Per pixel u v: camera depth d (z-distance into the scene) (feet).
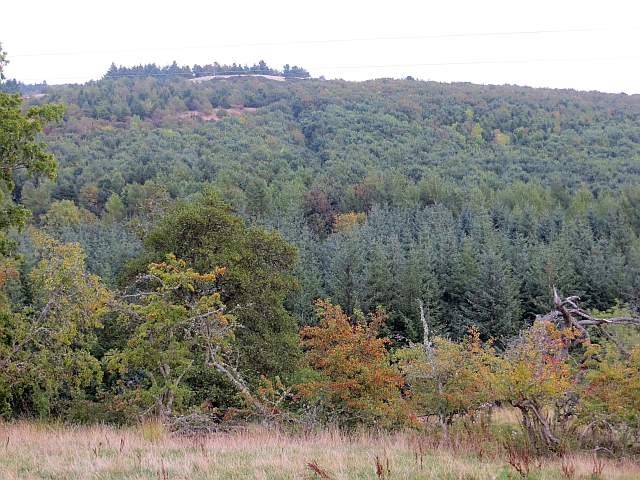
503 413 49.01
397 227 216.74
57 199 294.66
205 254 70.64
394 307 132.98
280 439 34.22
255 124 586.86
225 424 40.70
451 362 38.88
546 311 145.69
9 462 26.05
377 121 586.86
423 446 32.99
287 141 532.32
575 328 54.39
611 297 150.92
